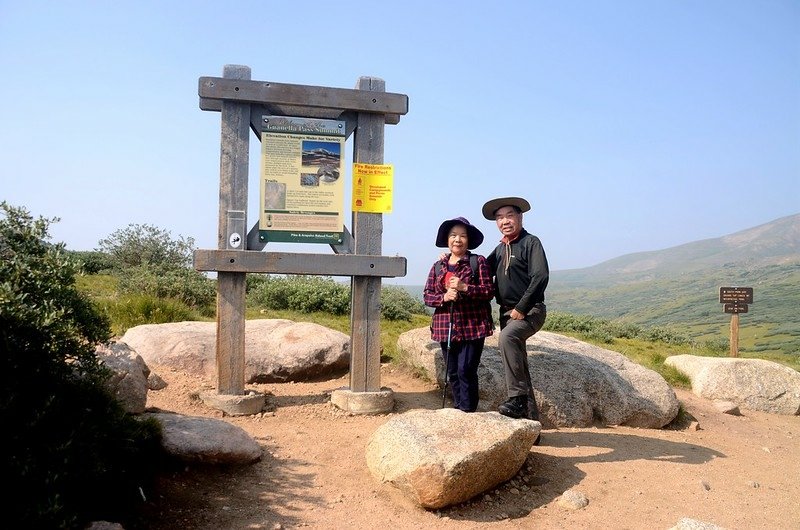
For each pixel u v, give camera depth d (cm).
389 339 1120
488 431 482
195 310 1247
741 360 972
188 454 467
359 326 669
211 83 626
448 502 448
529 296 545
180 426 494
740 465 614
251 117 650
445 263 588
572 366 733
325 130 666
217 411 629
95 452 370
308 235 663
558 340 834
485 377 703
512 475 500
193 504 425
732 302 1502
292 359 779
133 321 973
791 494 542
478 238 593
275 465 506
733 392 924
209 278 1506
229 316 639
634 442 652
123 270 1617
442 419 502
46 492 332
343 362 816
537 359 737
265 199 653
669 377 1005
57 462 348
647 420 736
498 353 752
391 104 668
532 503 477
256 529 403
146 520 394
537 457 561
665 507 486
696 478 556
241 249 639
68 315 411
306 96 647
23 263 402
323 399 693
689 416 792
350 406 655
